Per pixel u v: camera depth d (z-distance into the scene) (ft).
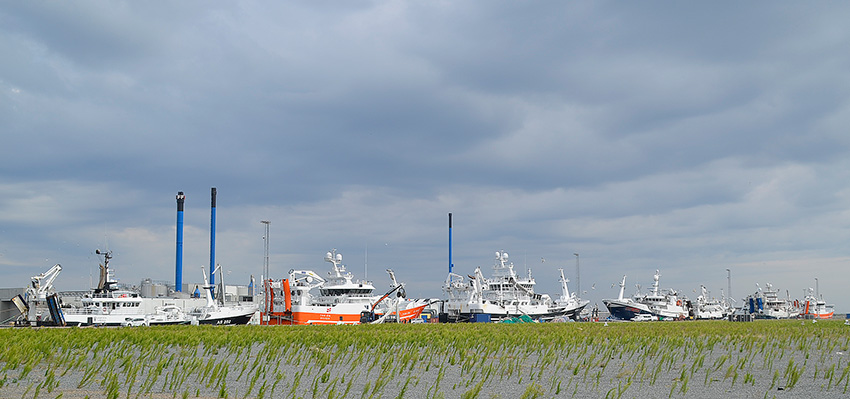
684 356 155.94
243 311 359.66
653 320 493.77
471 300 433.07
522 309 440.45
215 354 159.22
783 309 637.71
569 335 232.32
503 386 116.16
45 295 332.60
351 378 122.62
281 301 361.30
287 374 127.54
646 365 146.92
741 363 140.26
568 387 115.14
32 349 149.18
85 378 109.50
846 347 190.29
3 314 375.86
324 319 348.59
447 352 161.17
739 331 271.90
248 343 180.45
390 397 104.83
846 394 108.78
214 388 108.99
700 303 630.74
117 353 152.35
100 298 331.98
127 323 324.60
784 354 174.60
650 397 106.52
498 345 180.65
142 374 123.54
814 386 116.78
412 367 133.59
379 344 185.78
